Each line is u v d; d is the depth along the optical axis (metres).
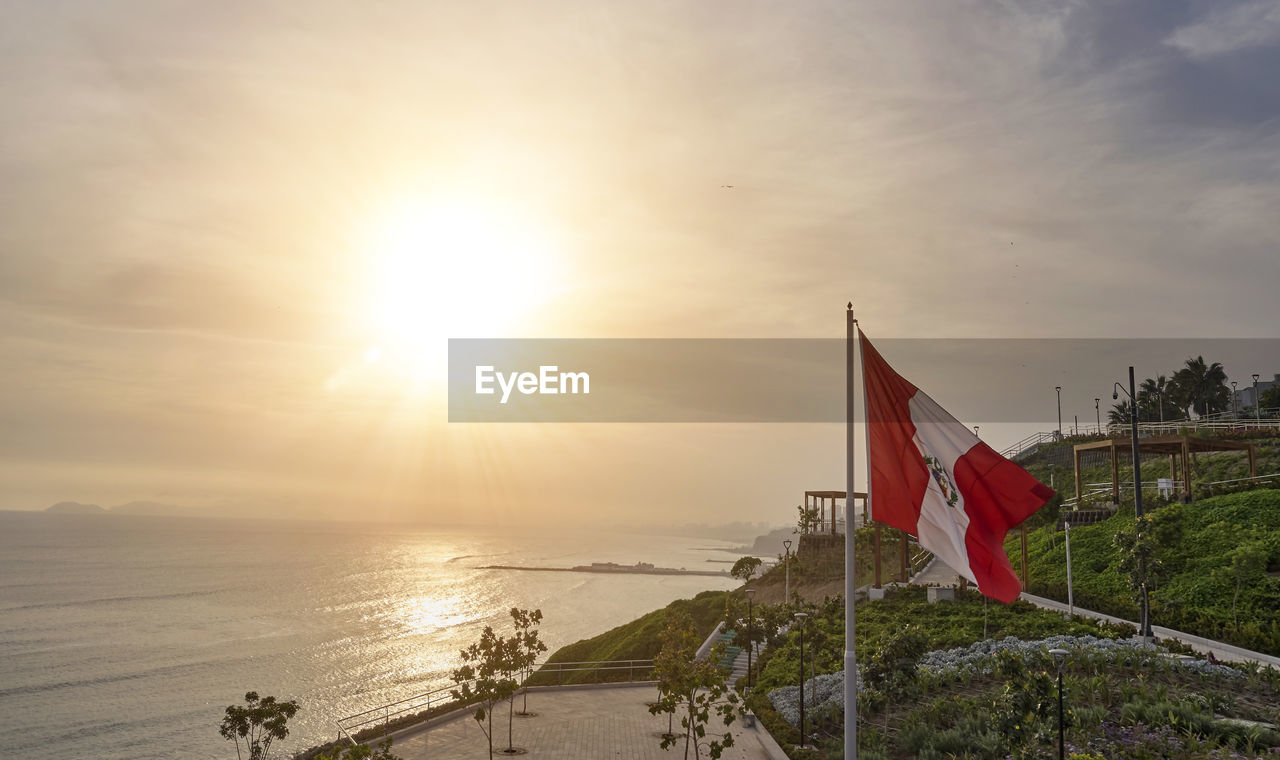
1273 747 20.83
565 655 76.50
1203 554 46.16
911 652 28.97
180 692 91.25
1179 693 25.20
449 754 31.81
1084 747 21.91
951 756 23.64
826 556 82.00
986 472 15.63
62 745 70.06
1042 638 38.00
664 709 28.77
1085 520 61.88
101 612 162.38
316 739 70.44
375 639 134.25
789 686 38.69
